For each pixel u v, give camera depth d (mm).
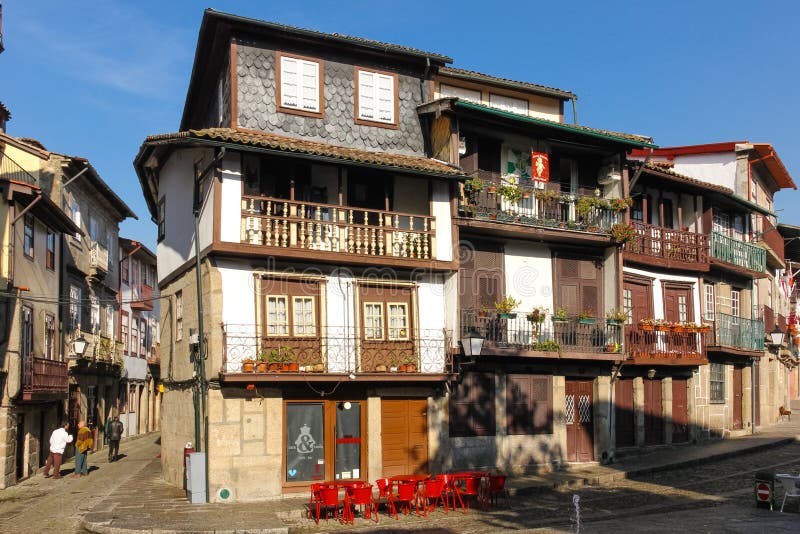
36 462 23547
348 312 18422
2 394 20203
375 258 18359
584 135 21750
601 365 22484
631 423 23875
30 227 22984
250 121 18688
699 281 26516
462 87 23312
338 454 18188
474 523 14977
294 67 19422
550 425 21422
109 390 34938
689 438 25750
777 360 33906
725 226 29516
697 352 24969
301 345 17797
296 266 17969
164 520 14695
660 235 24844
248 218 17281
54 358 25641
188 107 23203
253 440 17141
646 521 14469
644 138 23109
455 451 19734
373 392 18484
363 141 20016
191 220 19125
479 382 20453
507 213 20672
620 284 22578
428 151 20938
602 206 22188
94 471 24312
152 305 43938
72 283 28578
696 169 31984
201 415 17609
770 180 35688
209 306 17250
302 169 18891
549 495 18141
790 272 39219
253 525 14219
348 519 15219
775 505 15953
